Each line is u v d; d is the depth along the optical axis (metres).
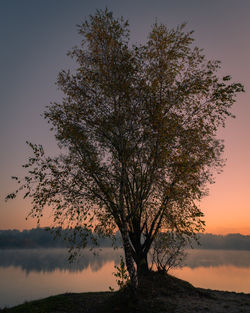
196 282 36.31
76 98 11.86
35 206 10.70
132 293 11.08
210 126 11.11
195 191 11.32
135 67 11.45
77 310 11.10
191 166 11.20
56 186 10.81
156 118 10.98
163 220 13.06
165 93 11.36
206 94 10.91
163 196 11.73
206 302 11.66
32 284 41.88
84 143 11.79
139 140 11.84
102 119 11.77
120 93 11.47
